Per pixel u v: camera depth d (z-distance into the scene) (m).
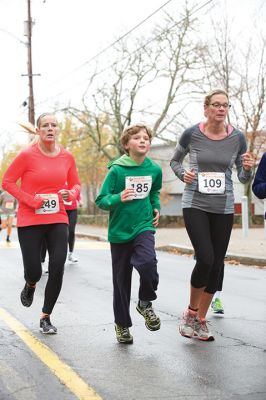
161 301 8.79
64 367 5.27
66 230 6.55
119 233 6.00
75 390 4.64
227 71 29.81
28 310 7.94
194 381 4.87
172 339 6.36
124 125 33.38
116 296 6.14
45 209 6.42
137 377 4.98
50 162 6.53
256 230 26.72
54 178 6.49
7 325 7.00
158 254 17.33
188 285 10.49
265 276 12.02
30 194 6.46
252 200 36.91
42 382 4.85
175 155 6.44
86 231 28.14
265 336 6.52
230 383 4.81
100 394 4.55
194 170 6.24
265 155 6.27
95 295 9.27
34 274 6.54
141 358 5.58
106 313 7.77
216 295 7.76
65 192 6.46
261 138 29.53
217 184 6.18
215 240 6.28
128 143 6.01
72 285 10.37
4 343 6.14
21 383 4.83
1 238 22.66
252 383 4.80
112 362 5.45
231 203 6.27
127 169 6.00
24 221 6.45
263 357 5.61
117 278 6.11
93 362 5.44
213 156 6.20
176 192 45.88
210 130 6.25
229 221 6.26
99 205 5.95
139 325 7.06
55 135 6.50
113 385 4.77
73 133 41.41
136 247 5.92
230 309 8.20
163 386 4.74
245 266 14.18
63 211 6.56
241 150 6.36
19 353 5.75
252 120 29.23
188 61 31.44
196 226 6.12
